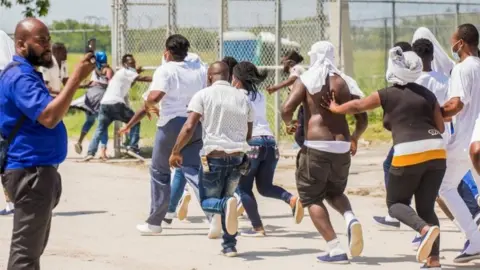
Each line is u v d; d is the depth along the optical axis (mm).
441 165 20906
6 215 29906
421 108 20844
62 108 15727
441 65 24766
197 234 26516
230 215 22484
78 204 32031
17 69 16109
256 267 22047
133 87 48625
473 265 22312
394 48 20984
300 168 22297
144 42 47000
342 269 21766
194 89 25562
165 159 25891
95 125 59656
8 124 16359
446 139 22438
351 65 50312
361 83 62844
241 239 25734
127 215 29797
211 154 22547
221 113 22578
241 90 23453
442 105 23062
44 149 16453
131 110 44875
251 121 23281
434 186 21031
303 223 28312
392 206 21234
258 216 26016
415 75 20938
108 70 46250
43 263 22578
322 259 22531
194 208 31172
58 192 17047
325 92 21891
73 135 58062
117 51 46875
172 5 46031
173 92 25406
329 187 22438
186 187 27750
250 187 25906
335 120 21984
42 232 16766
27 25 16250
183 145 23000
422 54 23469
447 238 25672
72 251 24094
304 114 22359
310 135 21953
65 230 27125
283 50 46375
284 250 24141
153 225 26344
